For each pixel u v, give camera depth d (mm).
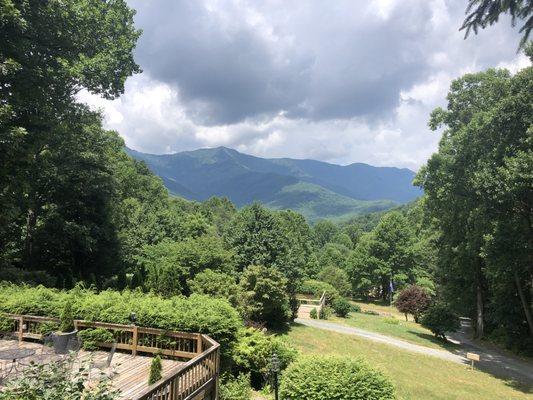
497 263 23719
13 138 16016
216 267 26438
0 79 17516
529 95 21453
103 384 6027
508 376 23125
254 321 23203
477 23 14117
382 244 68125
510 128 22391
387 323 41031
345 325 35375
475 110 28156
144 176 85125
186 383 8867
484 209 24203
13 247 28844
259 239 28984
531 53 22156
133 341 12352
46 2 18812
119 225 36594
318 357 10711
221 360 13227
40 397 5301
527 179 20688
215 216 112812
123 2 26328
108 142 32156
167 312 12477
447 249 36625
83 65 22359
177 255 26281
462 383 20641
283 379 10688
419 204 38719
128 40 26031
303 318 36781
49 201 28547
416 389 18125
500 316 31281
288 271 29359
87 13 22438
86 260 31828
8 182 18703
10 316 13586
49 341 9984
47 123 20547
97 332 12625
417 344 30828
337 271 64500
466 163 26141
